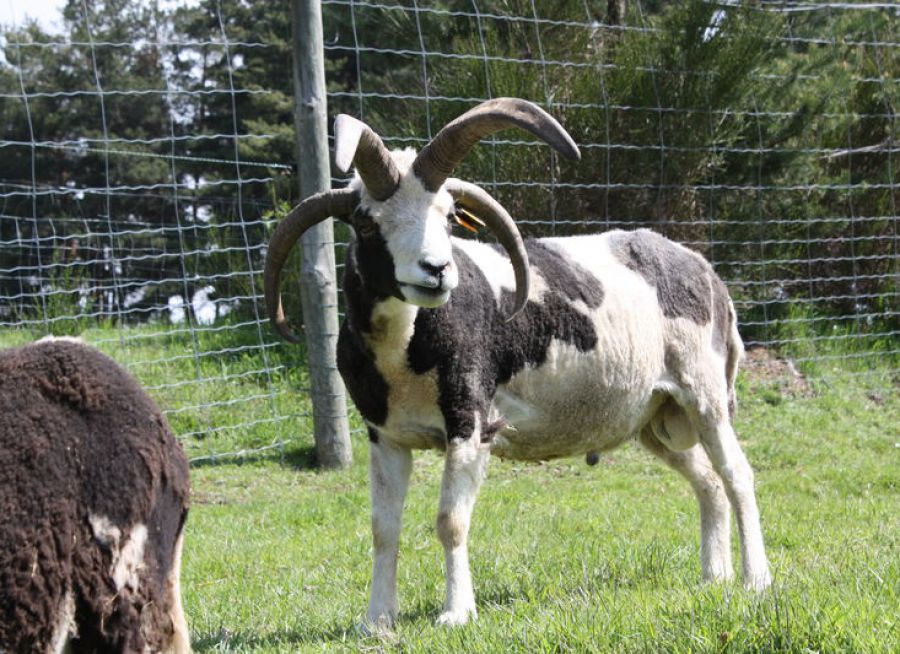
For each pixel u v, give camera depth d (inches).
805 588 178.5
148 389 455.2
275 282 217.5
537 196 496.7
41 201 1005.8
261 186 917.2
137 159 1031.6
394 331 208.1
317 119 387.5
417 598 235.3
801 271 576.7
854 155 588.1
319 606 233.9
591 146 467.8
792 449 426.9
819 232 568.4
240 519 331.9
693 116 509.0
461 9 524.7
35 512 121.3
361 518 332.2
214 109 1095.0
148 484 129.0
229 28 1104.2
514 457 243.8
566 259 242.8
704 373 253.0
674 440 256.5
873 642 145.9
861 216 582.2
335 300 395.5
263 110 985.5
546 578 235.8
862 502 337.4
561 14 502.9
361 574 266.4
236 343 520.1
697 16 502.9
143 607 127.4
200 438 425.4
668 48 507.2
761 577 229.0
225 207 974.4
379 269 202.2
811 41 552.4
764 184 553.9
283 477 390.6
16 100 1043.3
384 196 202.7
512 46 486.9
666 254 257.1
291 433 426.9
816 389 496.4
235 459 408.2
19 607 119.7
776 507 332.2
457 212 217.6
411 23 527.8
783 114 516.7
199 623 223.3
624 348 239.8
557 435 239.8
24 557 119.9
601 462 413.7
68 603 123.4
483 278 224.5
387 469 222.4
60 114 1069.8
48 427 125.2
